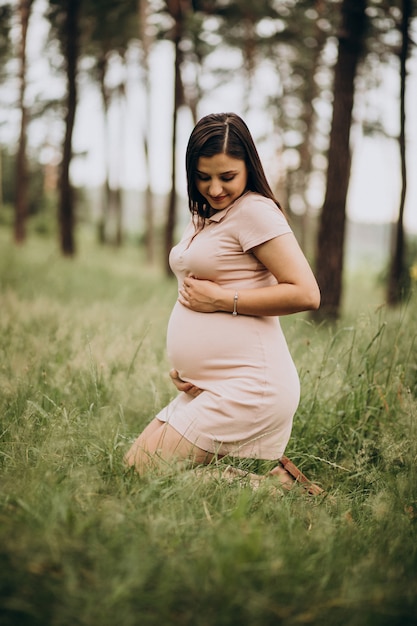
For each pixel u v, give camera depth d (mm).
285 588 1762
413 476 2605
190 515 2158
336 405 3529
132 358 4027
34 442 2707
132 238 35562
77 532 1888
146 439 2746
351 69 8672
